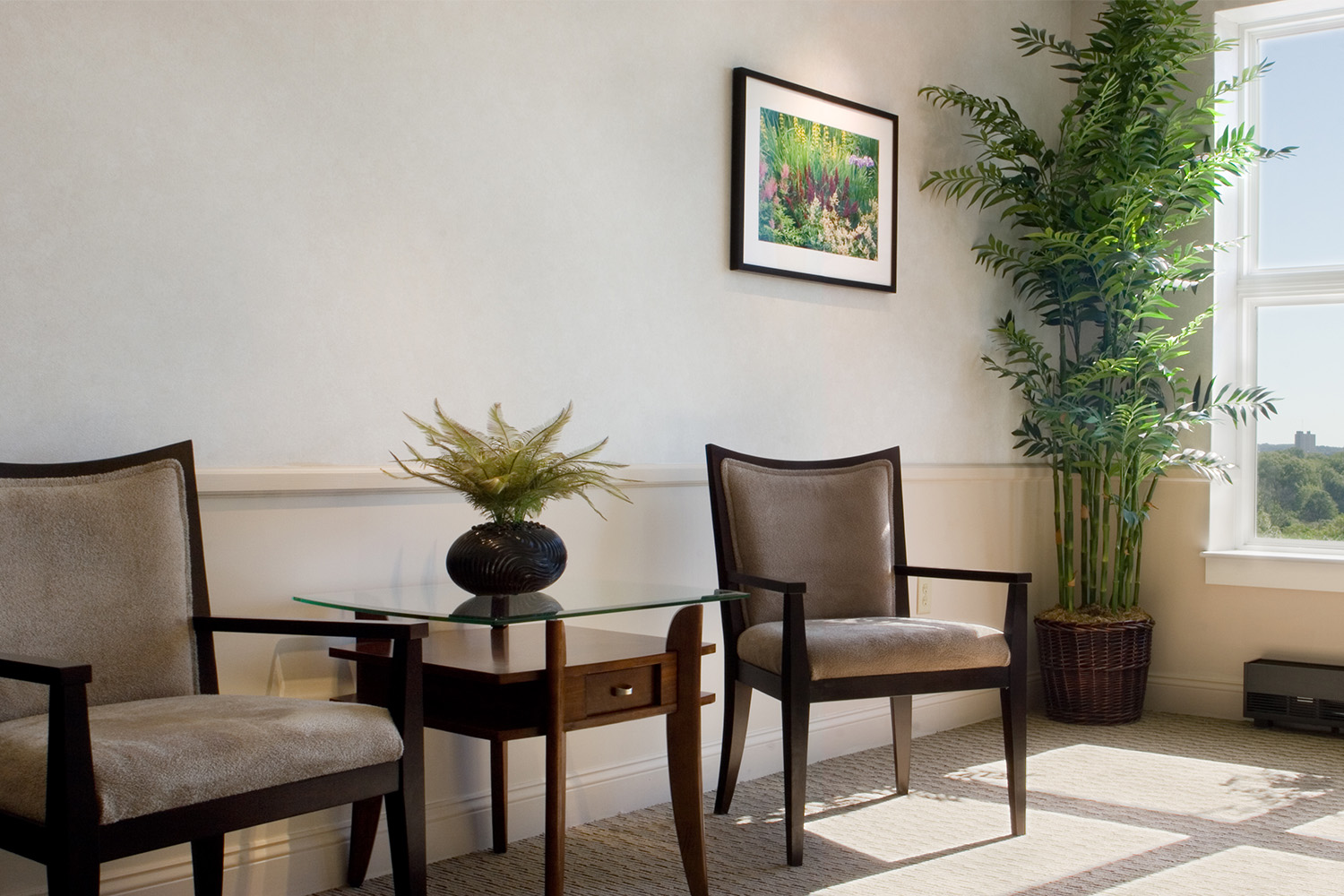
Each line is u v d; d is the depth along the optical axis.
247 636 2.21
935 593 3.74
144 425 2.10
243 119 2.23
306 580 2.30
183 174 2.15
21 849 1.44
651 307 2.94
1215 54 4.10
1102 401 3.96
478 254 2.58
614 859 2.46
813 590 2.84
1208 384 3.95
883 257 3.56
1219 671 4.05
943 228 3.84
